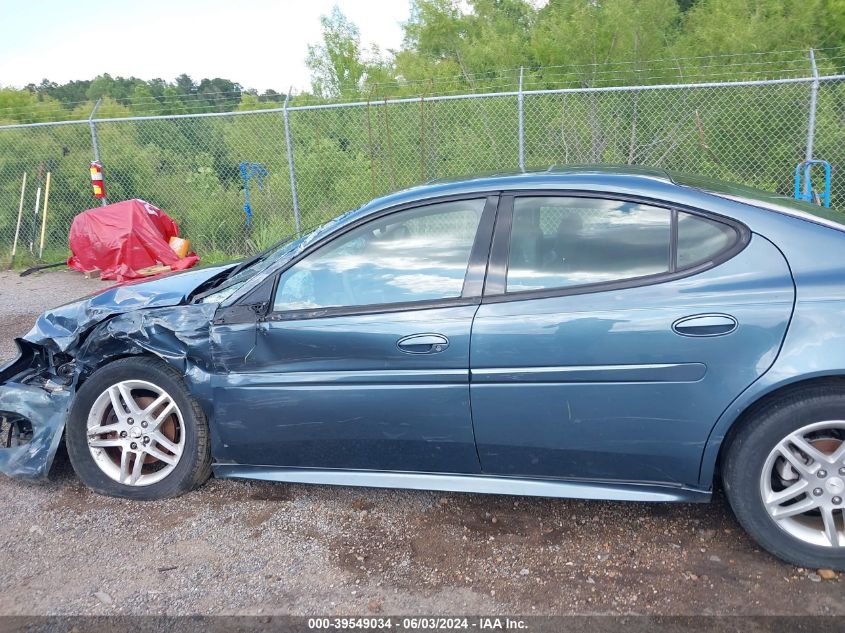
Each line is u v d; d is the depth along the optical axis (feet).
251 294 10.80
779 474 9.18
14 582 9.61
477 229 10.02
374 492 11.73
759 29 33.76
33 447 12.14
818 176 27.43
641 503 10.98
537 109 30.86
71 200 37.24
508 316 9.48
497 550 9.91
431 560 9.75
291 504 11.45
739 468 8.98
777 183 28.02
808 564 9.00
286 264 10.71
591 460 9.62
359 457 10.61
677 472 9.34
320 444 10.64
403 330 9.86
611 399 9.22
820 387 8.62
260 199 33.91
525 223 9.86
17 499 11.93
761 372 8.61
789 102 27.91
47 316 12.53
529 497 11.33
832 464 8.75
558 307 9.34
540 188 9.94
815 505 8.87
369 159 32.09
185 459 11.49
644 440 9.26
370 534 10.48
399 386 9.96
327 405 10.34
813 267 8.71
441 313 9.77
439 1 48.96
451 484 10.32
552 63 37.99
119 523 11.05
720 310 8.76
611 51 35.50
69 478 12.61
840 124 27.89
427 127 31.60
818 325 8.47
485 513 10.93
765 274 8.81
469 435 9.89
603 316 9.12
